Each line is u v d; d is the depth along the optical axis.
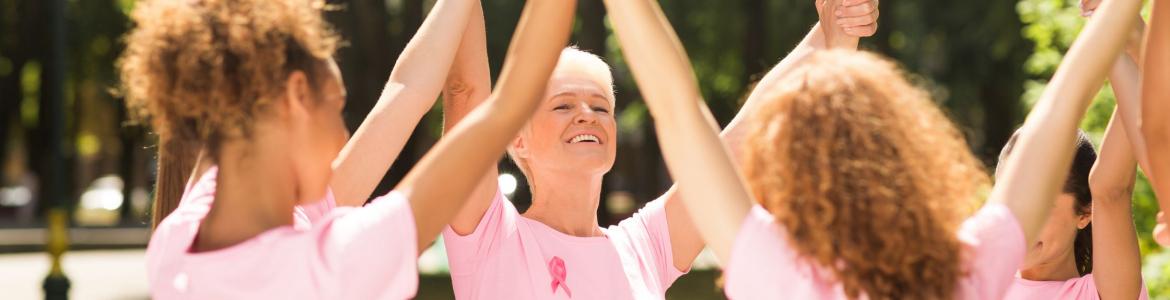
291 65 2.66
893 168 2.63
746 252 2.69
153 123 2.76
